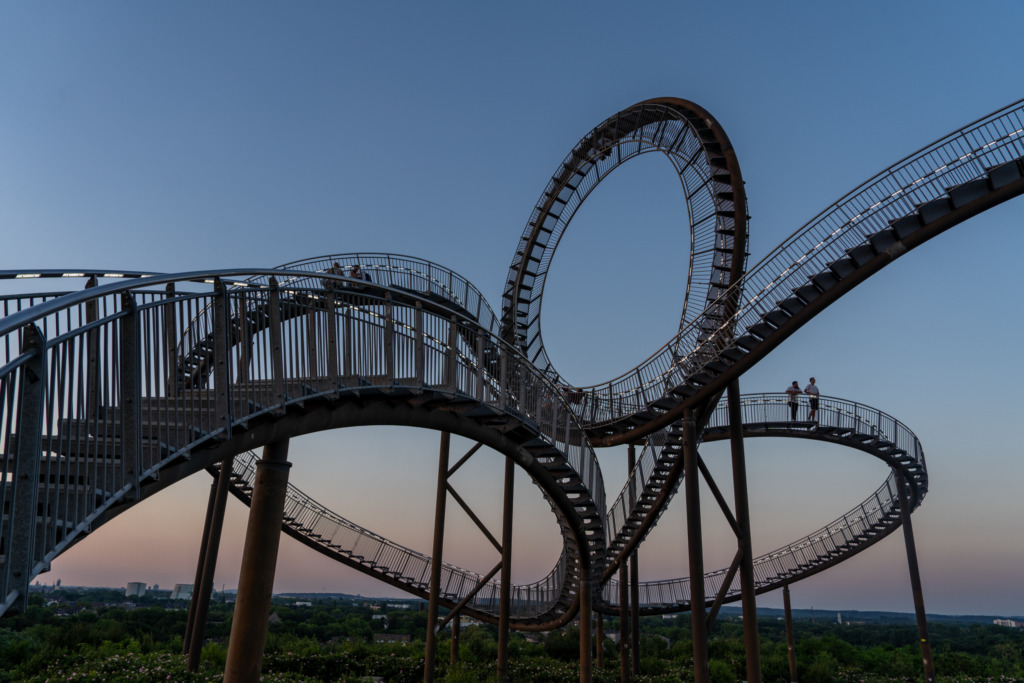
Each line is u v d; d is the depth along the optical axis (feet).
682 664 118.62
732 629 277.64
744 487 66.28
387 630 208.54
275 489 32.35
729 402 67.92
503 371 50.01
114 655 70.13
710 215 77.61
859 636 287.28
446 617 90.89
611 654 127.65
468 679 76.23
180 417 28.50
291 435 32.89
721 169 75.92
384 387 37.63
